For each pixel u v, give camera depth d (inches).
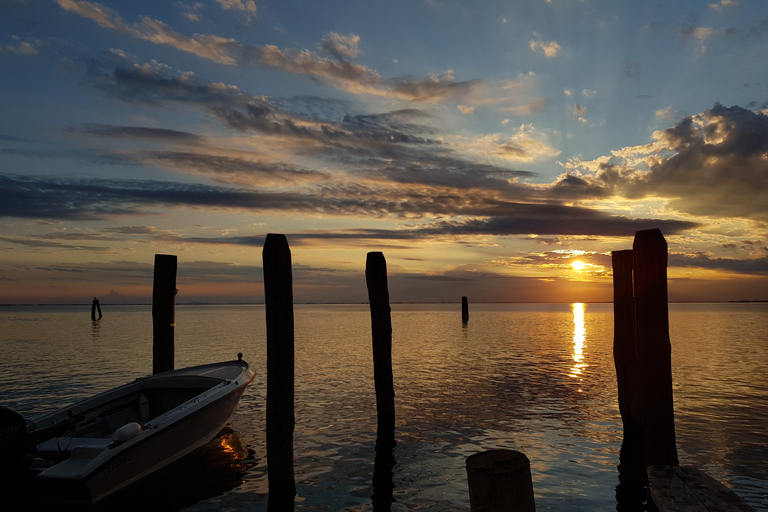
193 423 347.6
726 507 134.0
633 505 277.4
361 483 314.5
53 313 3779.5
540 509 273.7
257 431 434.0
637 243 246.4
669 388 239.0
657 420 238.7
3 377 679.1
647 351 241.4
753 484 299.4
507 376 688.4
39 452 288.5
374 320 443.5
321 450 375.2
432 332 1552.7
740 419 447.8
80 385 622.2
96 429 347.9
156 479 323.6
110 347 1058.1
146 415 393.4
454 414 476.1
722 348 1048.8
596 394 566.9
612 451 366.6
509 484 109.5
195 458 366.6
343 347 1065.5
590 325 2016.5
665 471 162.6
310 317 2920.8
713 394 558.9
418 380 656.4
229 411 400.2
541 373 713.6
